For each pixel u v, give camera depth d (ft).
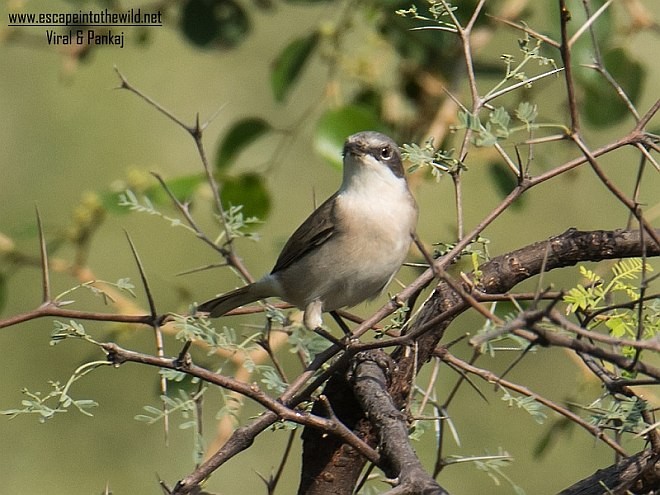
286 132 35.63
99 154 51.31
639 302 17.07
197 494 19.36
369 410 20.42
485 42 35.45
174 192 32.09
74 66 38.24
